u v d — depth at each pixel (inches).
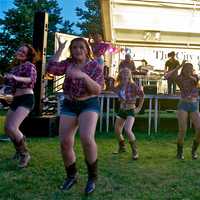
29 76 176.2
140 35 534.9
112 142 273.6
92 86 132.0
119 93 217.0
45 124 295.7
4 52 1165.7
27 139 278.8
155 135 319.9
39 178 159.9
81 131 134.4
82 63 137.3
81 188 145.9
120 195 137.6
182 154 214.2
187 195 138.9
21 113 176.7
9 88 186.1
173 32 524.1
